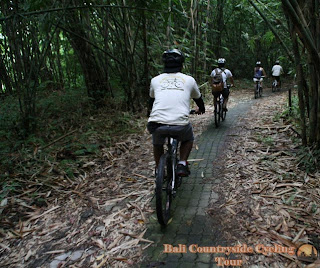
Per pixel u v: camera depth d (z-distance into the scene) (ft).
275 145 14.14
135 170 13.17
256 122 19.25
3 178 12.35
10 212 10.28
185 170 9.37
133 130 18.65
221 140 16.39
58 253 8.07
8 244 8.64
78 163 13.91
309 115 11.98
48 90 28.96
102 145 16.11
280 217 8.58
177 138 9.14
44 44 16.69
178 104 8.89
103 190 11.47
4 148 15.29
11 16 14.52
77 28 20.20
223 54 54.24
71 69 34.78
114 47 22.67
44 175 12.64
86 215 9.82
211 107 27.50
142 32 21.24
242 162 12.75
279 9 20.67
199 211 9.50
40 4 15.33
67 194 11.28
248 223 8.51
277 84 41.81
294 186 10.14
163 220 8.34
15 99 23.61
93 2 16.62
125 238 8.45
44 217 9.88
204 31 32.14
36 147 15.34
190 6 28.02
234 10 40.06
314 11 9.98
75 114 20.44
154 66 22.76
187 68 29.04
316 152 11.24
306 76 17.44
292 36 10.82
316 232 7.82
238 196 10.04
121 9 19.93
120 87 24.93
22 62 18.45
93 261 7.63
